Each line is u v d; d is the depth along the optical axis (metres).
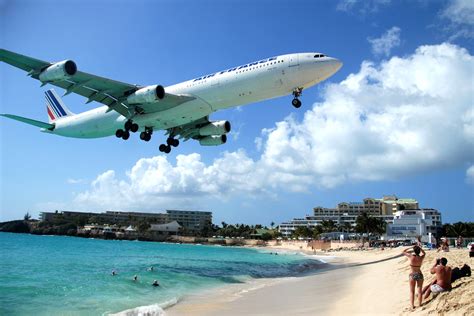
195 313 17.12
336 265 48.16
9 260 48.41
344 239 128.88
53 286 25.20
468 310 10.38
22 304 19.33
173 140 34.16
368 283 23.06
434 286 12.26
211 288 25.86
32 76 25.23
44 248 81.94
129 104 28.05
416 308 11.95
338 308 15.64
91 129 33.44
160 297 21.84
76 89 27.23
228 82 26.33
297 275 35.34
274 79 25.48
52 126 35.66
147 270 37.62
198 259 61.81
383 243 90.94
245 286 26.94
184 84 28.55
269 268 44.44
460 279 12.98
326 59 25.03
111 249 89.88
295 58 25.36
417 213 112.19
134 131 30.64
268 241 166.88
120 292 23.22
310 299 19.58
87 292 22.98
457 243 55.75
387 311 12.93
